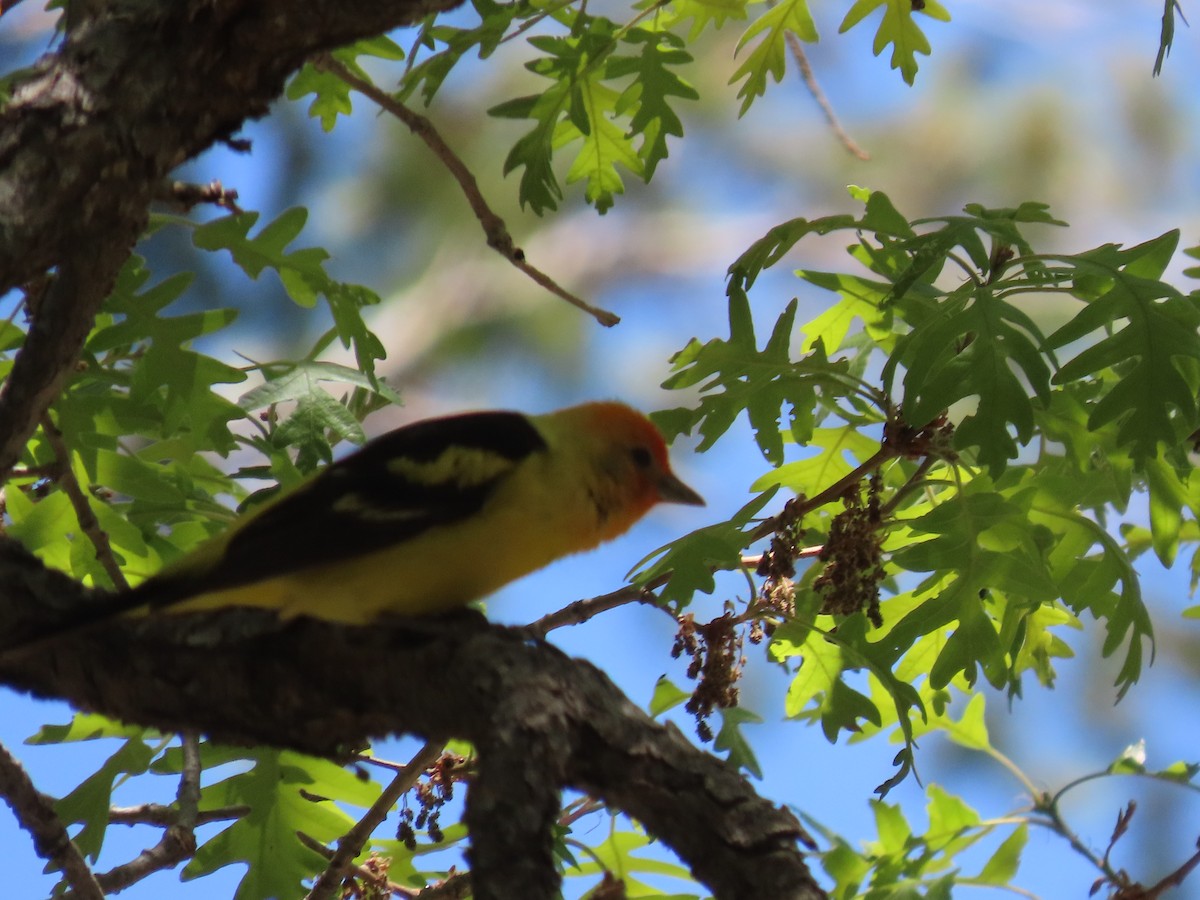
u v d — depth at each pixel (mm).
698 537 10039
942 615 10242
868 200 10523
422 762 9984
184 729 8711
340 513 9234
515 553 9758
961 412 23375
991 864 11781
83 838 10711
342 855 10023
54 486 10750
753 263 10758
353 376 10719
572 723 7234
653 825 7109
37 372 8133
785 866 6801
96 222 7578
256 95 7922
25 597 8609
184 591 8617
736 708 11625
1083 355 9211
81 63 7562
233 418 10172
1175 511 10742
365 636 8391
